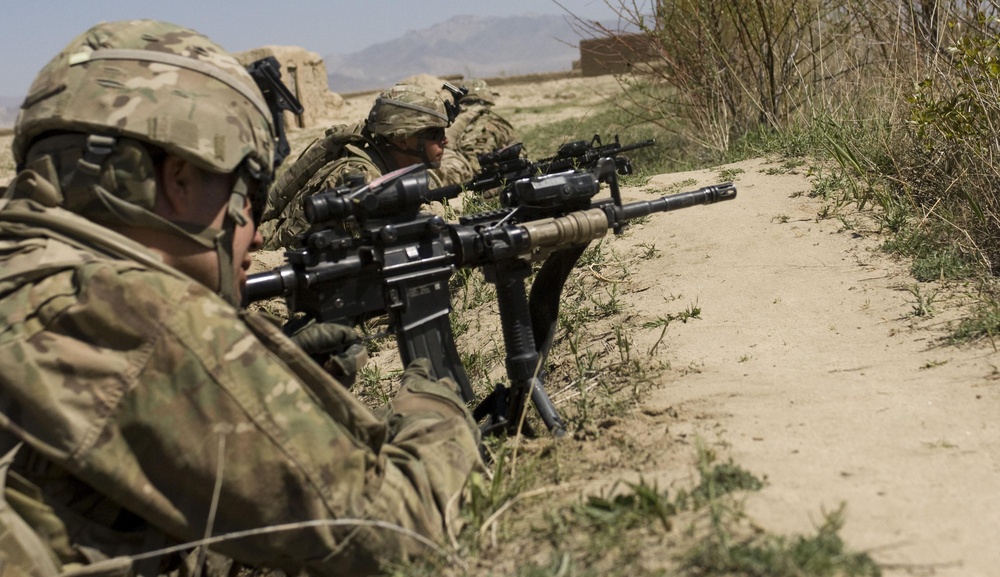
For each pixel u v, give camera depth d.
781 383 2.66
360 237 2.37
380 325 4.39
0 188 1.97
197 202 1.84
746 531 1.76
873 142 4.89
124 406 1.67
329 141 4.99
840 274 3.55
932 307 3.09
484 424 2.70
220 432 1.70
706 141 7.09
